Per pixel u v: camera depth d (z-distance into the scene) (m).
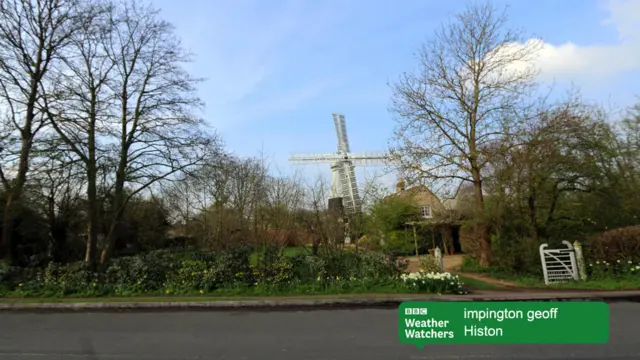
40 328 8.48
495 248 18.06
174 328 8.29
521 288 13.67
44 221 19.70
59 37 15.82
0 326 8.73
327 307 10.30
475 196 19.22
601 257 14.80
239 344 6.98
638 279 13.59
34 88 15.99
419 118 19.62
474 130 19.31
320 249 15.18
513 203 17.25
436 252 14.39
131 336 7.68
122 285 12.67
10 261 15.44
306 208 17.36
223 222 21.22
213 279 12.70
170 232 34.50
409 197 21.59
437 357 6.11
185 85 23.86
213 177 18.73
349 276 13.06
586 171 16.89
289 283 12.55
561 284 13.96
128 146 16.78
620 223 17.64
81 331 8.14
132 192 18.73
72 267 13.49
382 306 10.38
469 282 14.74
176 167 17.19
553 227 17.89
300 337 7.39
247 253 16.81
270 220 17.72
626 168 19.92
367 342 6.98
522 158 16.75
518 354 6.20
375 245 22.88
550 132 16.97
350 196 29.28
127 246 29.14
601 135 18.31
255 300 10.73
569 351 6.30
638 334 7.23
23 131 15.91
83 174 15.80
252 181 22.78
